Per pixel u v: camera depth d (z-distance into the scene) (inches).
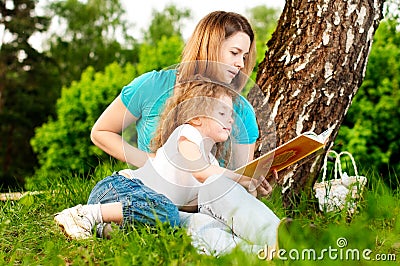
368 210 148.9
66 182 183.8
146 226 120.0
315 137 126.9
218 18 132.4
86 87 547.8
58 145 553.6
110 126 137.1
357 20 161.2
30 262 111.2
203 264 98.7
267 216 119.9
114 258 102.5
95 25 1263.5
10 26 996.6
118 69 560.7
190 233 113.1
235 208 120.6
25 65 1005.2
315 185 167.8
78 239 120.0
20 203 163.2
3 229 130.7
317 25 161.2
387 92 341.7
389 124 339.3
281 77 163.9
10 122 948.0
